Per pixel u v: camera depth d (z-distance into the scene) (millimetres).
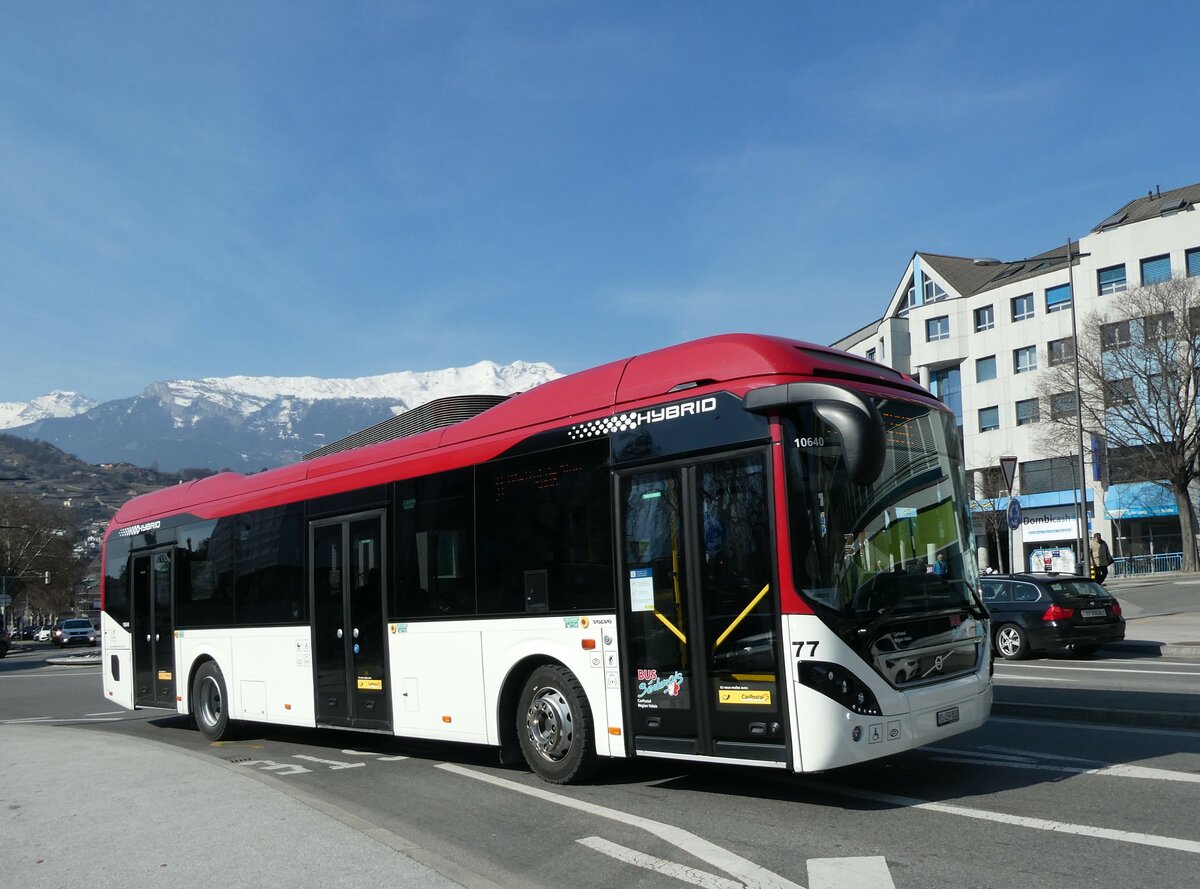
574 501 8359
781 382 7145
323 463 11633
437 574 9641
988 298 60781
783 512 6859
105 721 16516
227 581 12898
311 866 5930
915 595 7281
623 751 7773
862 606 6840
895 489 7422
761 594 6938
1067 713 10344
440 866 5805
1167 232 52625
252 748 12047
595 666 8023
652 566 7664
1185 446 46531
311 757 10938
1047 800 6961
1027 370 58688
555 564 8438
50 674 30703
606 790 8102
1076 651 18469
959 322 62062
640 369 8164
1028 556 57500
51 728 13953
